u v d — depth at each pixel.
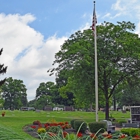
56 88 80.31
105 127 18.11
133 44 28.06
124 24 29.80
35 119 31.11
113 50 28.03
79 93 30.91
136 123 22.67
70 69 28.62
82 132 18.55
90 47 27.78
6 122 25.86
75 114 47.16
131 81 31.30
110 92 32.94
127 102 65.31
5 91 84.06
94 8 22.03
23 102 90.69
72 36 30.94
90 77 27.73
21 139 7.71
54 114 45.78
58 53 29.98
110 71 28.78
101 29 28.81
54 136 6.72
